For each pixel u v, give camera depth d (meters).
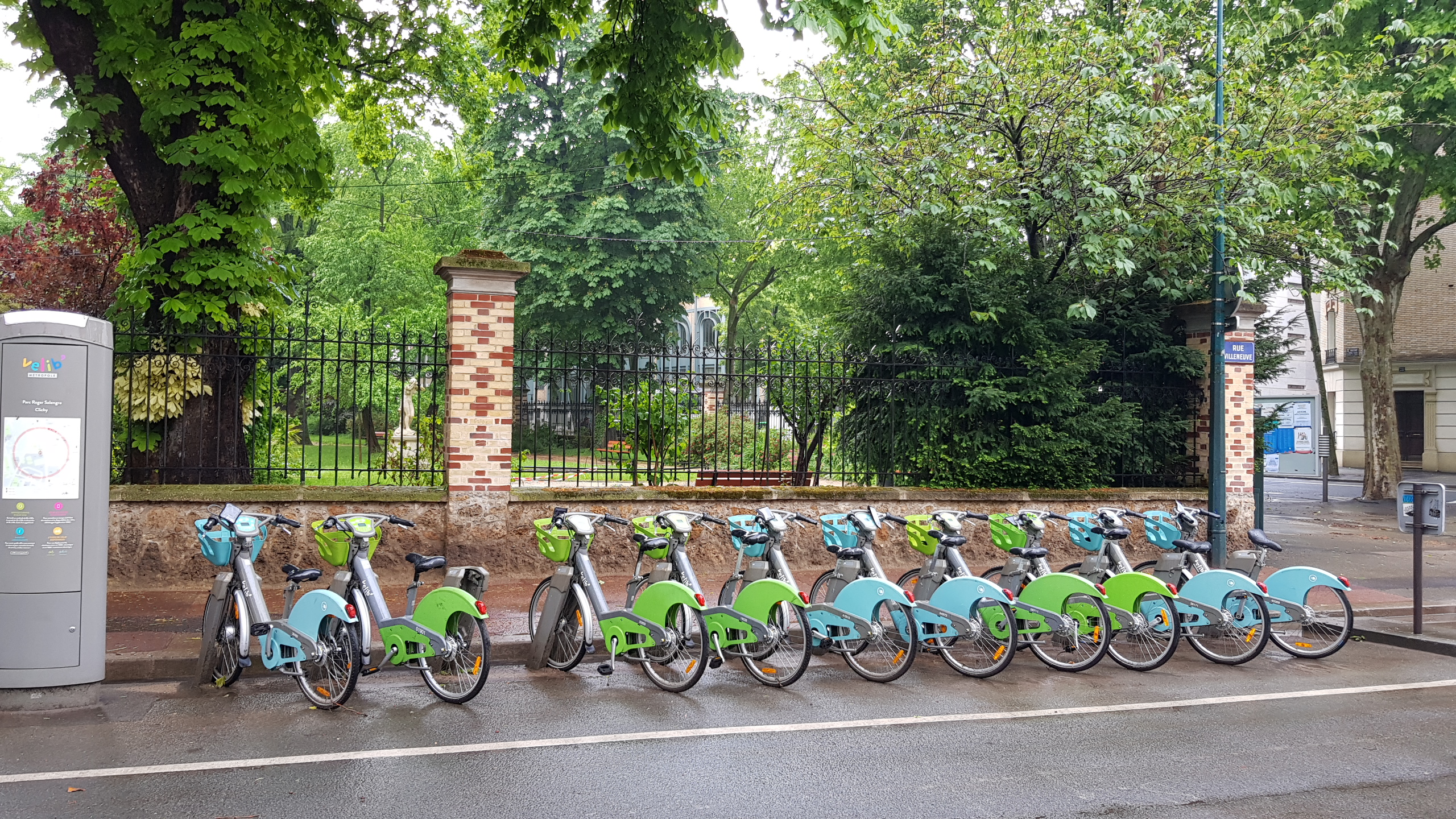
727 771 4.88
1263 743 5.46
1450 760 5.17
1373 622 9.09
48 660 5.97
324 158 11.65
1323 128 12.80
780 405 12.26
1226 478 11.85
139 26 9.52
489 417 10.13
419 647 6.25
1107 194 10.97
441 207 36.19
